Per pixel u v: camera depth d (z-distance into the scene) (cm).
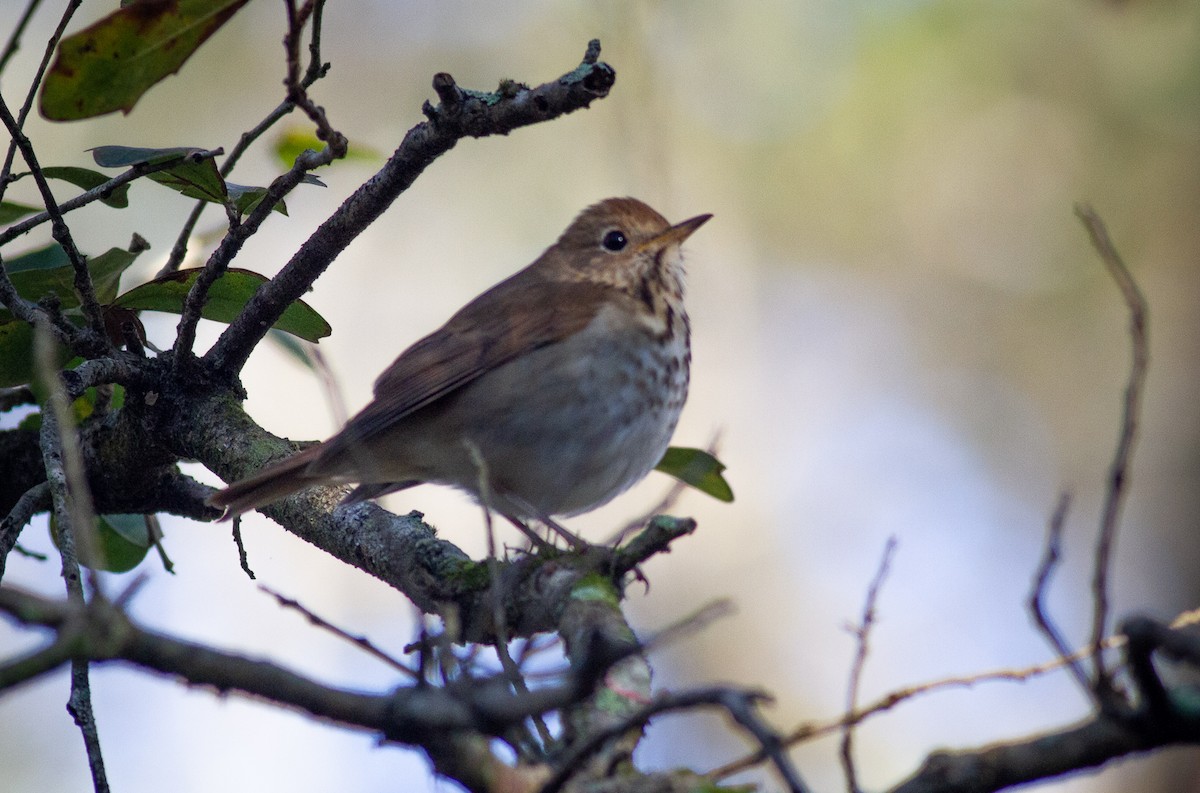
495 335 765
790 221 1533
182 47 606
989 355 1597
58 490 612
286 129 871
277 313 718
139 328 765
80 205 656
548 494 773
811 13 1502
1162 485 1577
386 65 1462
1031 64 1538
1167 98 1511
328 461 689
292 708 414
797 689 1448
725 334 1548
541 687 435
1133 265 1575
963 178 1548
